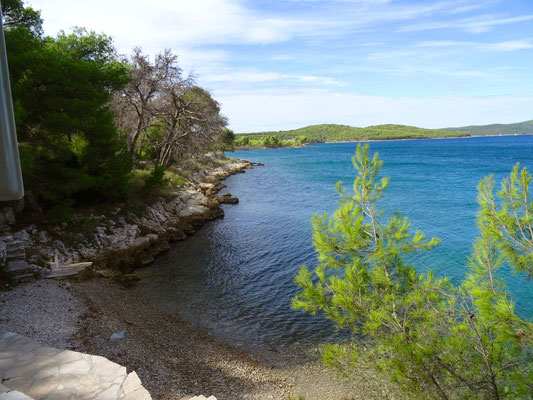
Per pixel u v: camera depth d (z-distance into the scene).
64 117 16.70
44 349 7.87
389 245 7.36
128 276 17.22
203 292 16.28
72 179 18.64
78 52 23.33
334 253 7.77
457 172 62.53
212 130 38.59
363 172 7.87
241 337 12.79
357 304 7.16
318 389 10.21
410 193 40.62
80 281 15.32
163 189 30.39
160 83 31.94
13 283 13.36
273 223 28.94
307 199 39.31
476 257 6.45
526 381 5.59
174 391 9.18
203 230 27.19
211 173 59.75
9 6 20.64
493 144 175.38
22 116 15.57
